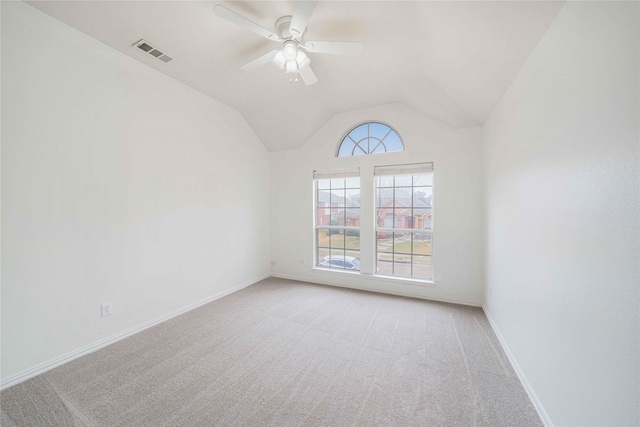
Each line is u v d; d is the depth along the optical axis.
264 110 3.71
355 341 2.37
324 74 2.87
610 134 0.99
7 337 1.78
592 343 1.09
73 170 2.11
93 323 2.23
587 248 1.13
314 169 4.16
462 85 2.47
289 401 1.64
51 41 1.98
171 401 1.64
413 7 1.82
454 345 2.29
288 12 1.96
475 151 3.14
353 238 4.00
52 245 2.00
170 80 2.88
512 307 2.05
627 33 0.90
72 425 1.46
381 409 1.56
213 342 2.36
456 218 3.25
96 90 2.25
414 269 3.61
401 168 3.54
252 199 4.16
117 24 2.07
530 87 1.72
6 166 1.77
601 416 1.03
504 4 1.47
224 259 3.62
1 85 1.75
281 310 3.08
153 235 2.71
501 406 1.58
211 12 1.96
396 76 2.83
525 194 1.80
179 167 2.99
